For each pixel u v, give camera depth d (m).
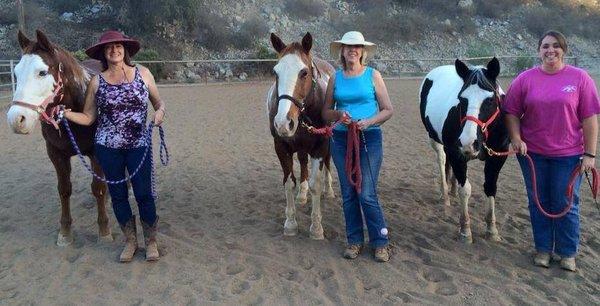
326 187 5.68
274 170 6.97
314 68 4.26
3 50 20.59
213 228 4.85
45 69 3.67
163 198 5.79
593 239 4.35
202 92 16.08
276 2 25.91
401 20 25.59
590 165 3.65
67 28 22.22
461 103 3.95
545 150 3.76
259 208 5.43
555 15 28.20
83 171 6.87
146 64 19.28
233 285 3.71
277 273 3.89
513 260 4.03
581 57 25.30
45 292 3.64
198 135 9.47
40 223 5.00
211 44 22.56
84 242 4.53
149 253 4.09
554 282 3.65
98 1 23.72
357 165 3.88
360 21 25.55
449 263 4.00
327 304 3.43
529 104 3.76
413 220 4.97
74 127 4.05
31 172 6.88
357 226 4.12
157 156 7.89
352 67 3.86
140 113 3.85
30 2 23.52
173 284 3.72
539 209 3.80
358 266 3.98
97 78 3.82
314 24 25.44
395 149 8.19
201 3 23.47
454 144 4.31
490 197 4.40
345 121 3.79
